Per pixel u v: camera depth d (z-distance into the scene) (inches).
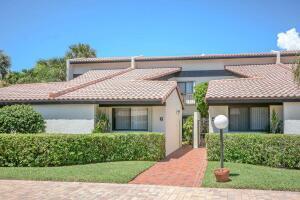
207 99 741.9
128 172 550.3
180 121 1077.1
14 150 615.8
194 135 1034.7
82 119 807.7
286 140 604.1
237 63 1334.9
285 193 430.0
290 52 1309.1
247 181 480.4
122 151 700.0
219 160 676.1
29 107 750.5
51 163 616.7
